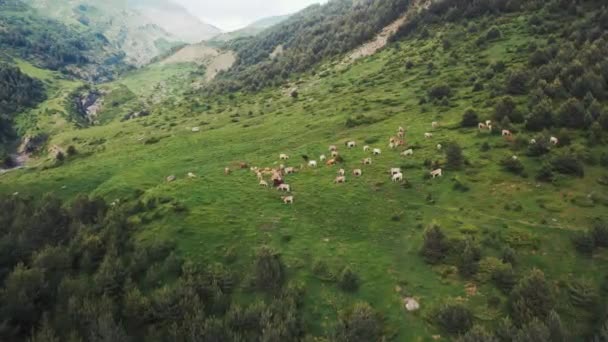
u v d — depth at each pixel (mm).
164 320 40062
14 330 40625
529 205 55000
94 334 37781
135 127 165875
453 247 46062
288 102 157000
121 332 37625
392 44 187125
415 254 47188
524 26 141000
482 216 53781
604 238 44469
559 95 84188
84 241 53969
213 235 54219
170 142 121688
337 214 58938
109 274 45656
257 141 109125
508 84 97062
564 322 35344
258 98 183250
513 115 82250
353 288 42562
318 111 128875
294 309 39406
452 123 89438
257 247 51219
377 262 46500
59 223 63438
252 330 38031
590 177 59531
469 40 150375
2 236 62094
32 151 171250
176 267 47969
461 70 126562
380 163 76500
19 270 46406
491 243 46781
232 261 49062
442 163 70312
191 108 191750
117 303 43062
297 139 104938
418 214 56531
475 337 32250
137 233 57031
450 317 36125
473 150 74125
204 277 44688
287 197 63312
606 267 41688
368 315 36750
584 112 73500
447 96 109375
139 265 48781
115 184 87125
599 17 115188
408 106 112062
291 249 50312
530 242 46562
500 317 36344
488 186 61344
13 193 92875
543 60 104812
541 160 65562
